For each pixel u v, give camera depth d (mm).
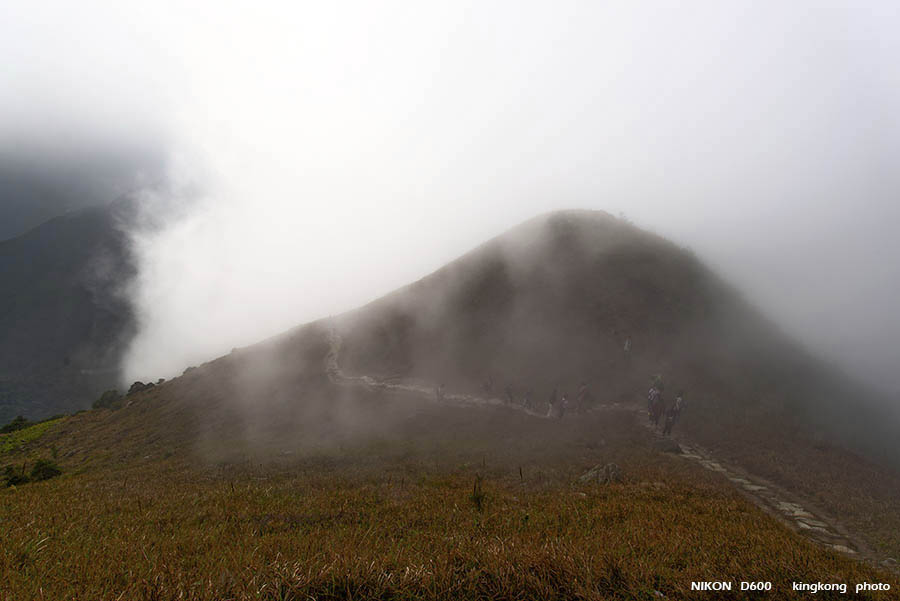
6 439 48844
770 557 6277
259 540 7551
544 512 9906
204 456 24375
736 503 11383
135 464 26453
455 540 6789
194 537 7898
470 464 17406
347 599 4297
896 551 9773
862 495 14344
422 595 4445
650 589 4805
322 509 10766
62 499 13812
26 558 5984
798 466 17047
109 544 7176
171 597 4320
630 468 15344
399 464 17922
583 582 4738
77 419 52094
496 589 4543
